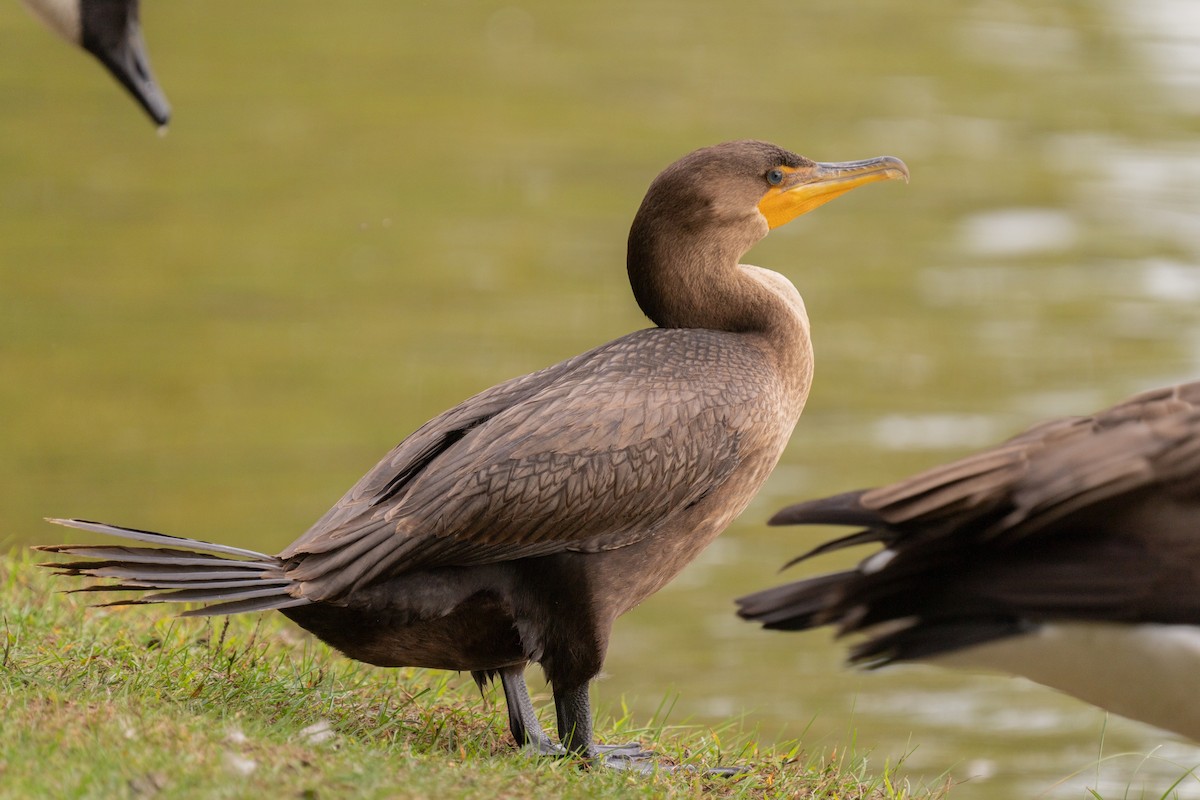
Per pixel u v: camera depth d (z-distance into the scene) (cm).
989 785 1093
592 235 2611
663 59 3653
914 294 2402
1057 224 2681
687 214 795
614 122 3181
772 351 784
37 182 2777
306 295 2358
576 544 703
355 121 3188
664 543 731
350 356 2144
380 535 681
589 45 3797
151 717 634
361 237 2591
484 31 3925
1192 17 4034
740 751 787
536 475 689
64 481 1731
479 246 2559
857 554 1598
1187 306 2353
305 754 618
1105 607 577
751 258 2536
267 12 4022
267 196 2764
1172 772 1130
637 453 706
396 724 742
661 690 1265
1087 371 2111
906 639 603
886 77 3512
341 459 1830
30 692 666
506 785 642
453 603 697
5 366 2059
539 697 909
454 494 684
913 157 2975
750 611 616
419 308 2309
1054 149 3039
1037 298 2373
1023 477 574
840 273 2477
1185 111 3291
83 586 900
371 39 3819
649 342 760
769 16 4078
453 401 2012
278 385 2047
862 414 1983
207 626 845
